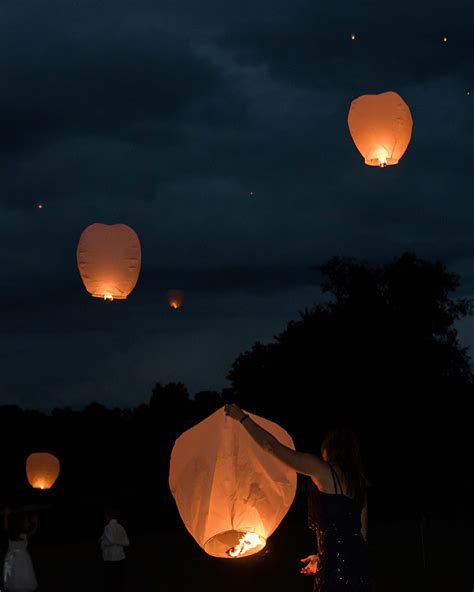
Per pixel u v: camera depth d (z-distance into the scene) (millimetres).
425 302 32594
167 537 23922
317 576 4227
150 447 41125
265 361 36250
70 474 40250
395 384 28500
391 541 18438
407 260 33406
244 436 4750
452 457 25312
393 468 25406
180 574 14617
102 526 27109
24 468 40344
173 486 4801
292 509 26828
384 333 30766
